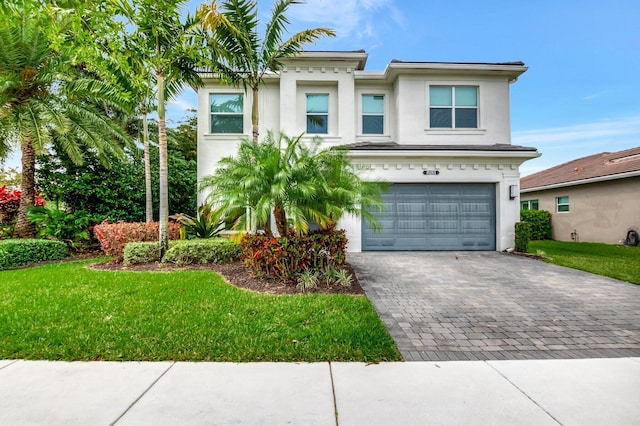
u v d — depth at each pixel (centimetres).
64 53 967
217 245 803
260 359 321
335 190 636
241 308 461
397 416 236
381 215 1096
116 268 759
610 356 338
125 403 250
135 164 1373
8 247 786
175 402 251
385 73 1202
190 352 332
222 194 633
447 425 226
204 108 1205
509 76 1209
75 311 443
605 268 789
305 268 614
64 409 242
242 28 863
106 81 941
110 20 697
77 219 1084
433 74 1202
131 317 424
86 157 1233
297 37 892
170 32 781
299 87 1233
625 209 1323
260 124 1223
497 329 411
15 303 477
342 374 295
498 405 250
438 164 1093
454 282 661
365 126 1273
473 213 1109
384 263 875
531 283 652
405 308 494
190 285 584
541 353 344
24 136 988
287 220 663
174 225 994
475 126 1221
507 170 1097
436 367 310
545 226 1689
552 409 245
